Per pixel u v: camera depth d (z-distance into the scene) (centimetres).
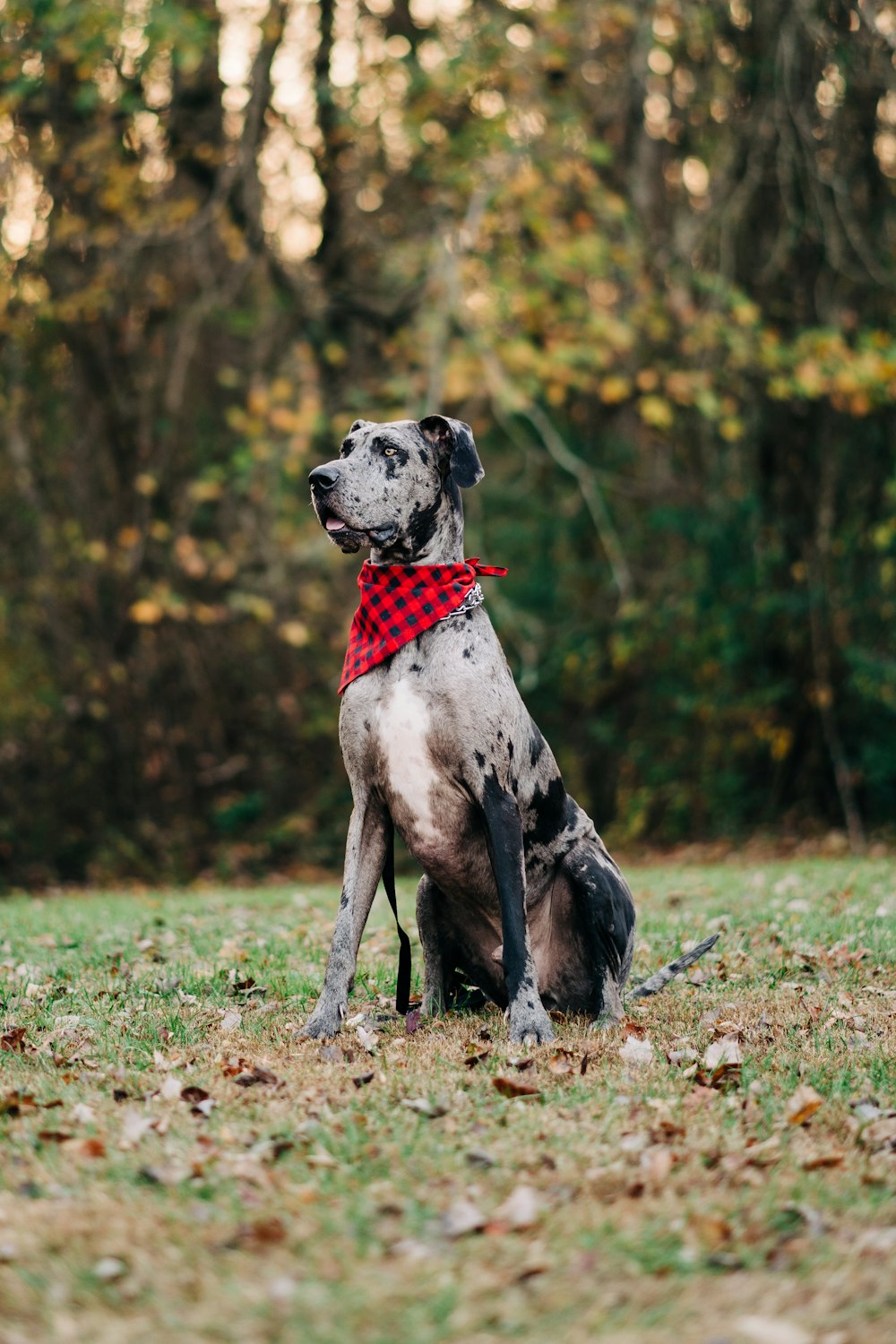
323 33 1254
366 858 482
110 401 1373
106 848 1378
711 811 1415
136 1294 272
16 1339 255
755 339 1267
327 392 1363
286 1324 258
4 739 1384
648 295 1229
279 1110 383
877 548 1331
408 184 1409
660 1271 281
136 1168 337
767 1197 318
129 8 1107
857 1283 275
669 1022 495
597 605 1509
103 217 1328
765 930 680
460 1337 255
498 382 1116
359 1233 297
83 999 538
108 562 1383
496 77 1174
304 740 1460
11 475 1412
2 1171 338
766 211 1340
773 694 1357
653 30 1253
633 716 1490
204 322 1427
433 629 466
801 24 1245
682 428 1420
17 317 1301
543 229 1152
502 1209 308
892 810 1365
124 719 1387
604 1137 360
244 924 755
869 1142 357
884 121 1295
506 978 460
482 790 460
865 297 1339
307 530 1321
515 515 1559
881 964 591
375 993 556
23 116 1273
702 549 1425
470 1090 402
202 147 1284
